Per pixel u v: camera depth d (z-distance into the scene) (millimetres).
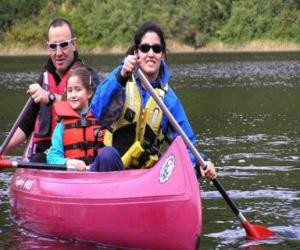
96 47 66125
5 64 45281
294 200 7117
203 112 16062
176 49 63438
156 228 5180
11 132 6828
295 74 31094
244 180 8125
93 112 5910
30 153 7090
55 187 5918
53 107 6824
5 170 9086
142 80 5664
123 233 5355
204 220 6355
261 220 6324
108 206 5414
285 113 15406
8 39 67812
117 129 5941
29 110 7141
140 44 5887
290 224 6180
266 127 13008
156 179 5254
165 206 5121
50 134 6875
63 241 5762
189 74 32594
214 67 37719
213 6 64688
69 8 69812
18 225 6324
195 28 63531
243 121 14047
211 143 11062
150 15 64688
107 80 5809
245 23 62938
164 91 6012
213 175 5773
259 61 42844
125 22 65250
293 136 11695
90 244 5629
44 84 7078
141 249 5355
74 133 6285
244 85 25188
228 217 6453
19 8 69312
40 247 5551
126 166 5898
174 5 65500
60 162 6129
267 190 7574
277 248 5457
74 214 5656
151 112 5910
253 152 10086
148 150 5871
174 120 5660
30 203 6152
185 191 5074
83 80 6316
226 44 63031
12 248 5535
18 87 25875
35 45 67438
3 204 7141
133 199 5289
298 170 8680
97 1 68938
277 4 62625
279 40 61688
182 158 5156
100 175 5625
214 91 22625
